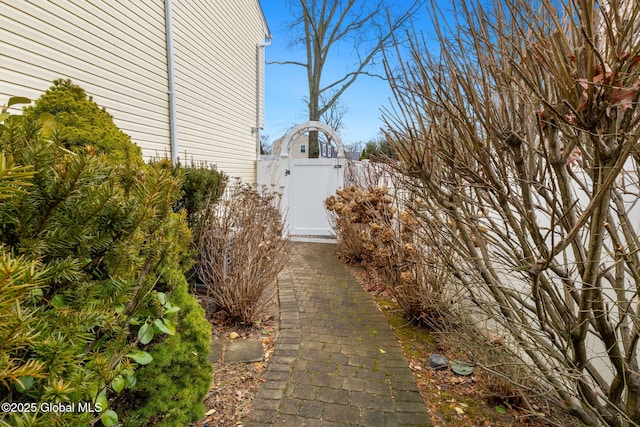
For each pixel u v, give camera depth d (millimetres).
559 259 2223
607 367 1840
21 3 3084
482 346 2143
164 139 5453
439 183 2002
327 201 6137
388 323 3332
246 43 8938
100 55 4066
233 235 3611
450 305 2672
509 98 1556
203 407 1867
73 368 985
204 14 6699
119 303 1218
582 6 1125
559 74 1225
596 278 1365
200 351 1896
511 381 1758
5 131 927
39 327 864
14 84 3041
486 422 2000
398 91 1956
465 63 1732
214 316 3426
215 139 7289
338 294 4121
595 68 1109
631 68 1062
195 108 6406
